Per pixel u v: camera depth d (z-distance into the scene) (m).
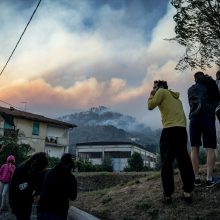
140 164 49.97
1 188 12.05
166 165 7.38
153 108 7.53
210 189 7.50
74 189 5.45
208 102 7.68
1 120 49.19
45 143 54.22
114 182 27.83
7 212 11.31
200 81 7.84
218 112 8.01
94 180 28.23
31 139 52.09
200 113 7.69
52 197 5.33
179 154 7.25
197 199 7.27
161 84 7.77
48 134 55.34
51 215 5.27
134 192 8.95
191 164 7.26
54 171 5.47
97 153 83.12
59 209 5.32
